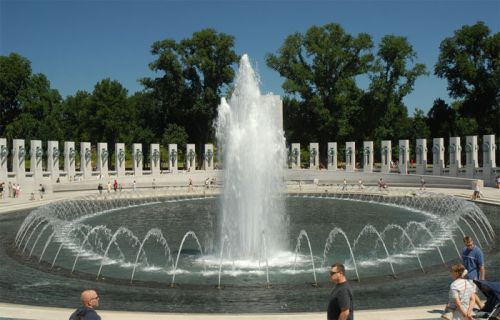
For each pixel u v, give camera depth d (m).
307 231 29.44
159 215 38.38
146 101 96.50
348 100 82.50
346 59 82.00
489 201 42.16
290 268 19.92
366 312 12.47
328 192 57.78
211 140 88.75
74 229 30.66
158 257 22.20
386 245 24.66
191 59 83.69
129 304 14.81
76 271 19.59
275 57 85.00
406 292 16.00
